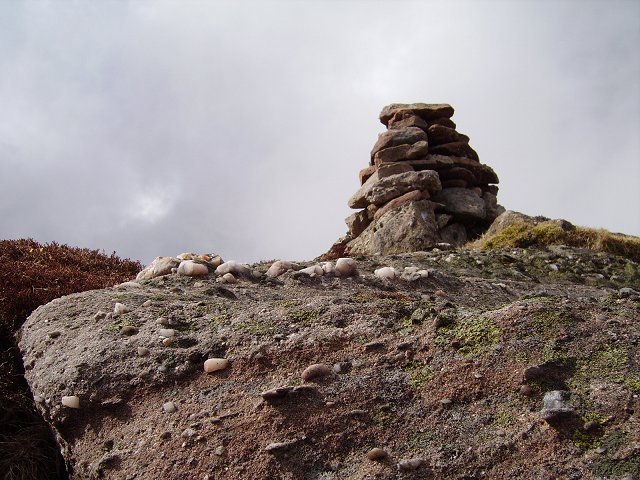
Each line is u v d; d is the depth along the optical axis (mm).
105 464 4512
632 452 3662
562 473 3689
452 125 20453
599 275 11352
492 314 5219
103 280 9000
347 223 19016
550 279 11117
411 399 4527
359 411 4414
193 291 7184
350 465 4082
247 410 4578
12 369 6352
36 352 5883
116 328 5887
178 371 5141
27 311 7422
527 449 3924
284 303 6184
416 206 16688
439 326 5227
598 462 3682
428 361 4848
